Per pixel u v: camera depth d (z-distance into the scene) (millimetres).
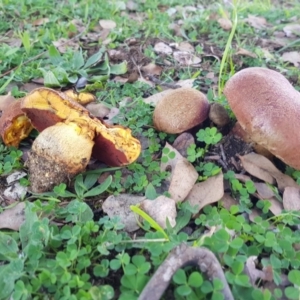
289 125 243
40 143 251
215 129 287
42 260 209
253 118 250
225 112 300
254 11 601
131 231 236
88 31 503
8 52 410
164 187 272
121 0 599
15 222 242
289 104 250
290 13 598
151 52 438
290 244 219
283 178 273
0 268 207
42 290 198
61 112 250
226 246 206
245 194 259
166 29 500
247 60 438
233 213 240
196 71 417
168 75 402
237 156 288
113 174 281
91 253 214
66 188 266
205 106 295
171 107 293
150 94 372
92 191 258
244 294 197
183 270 193
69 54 423
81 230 221
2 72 401
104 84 386
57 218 242
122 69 400
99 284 205
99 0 585
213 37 497
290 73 410
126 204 252
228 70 423
